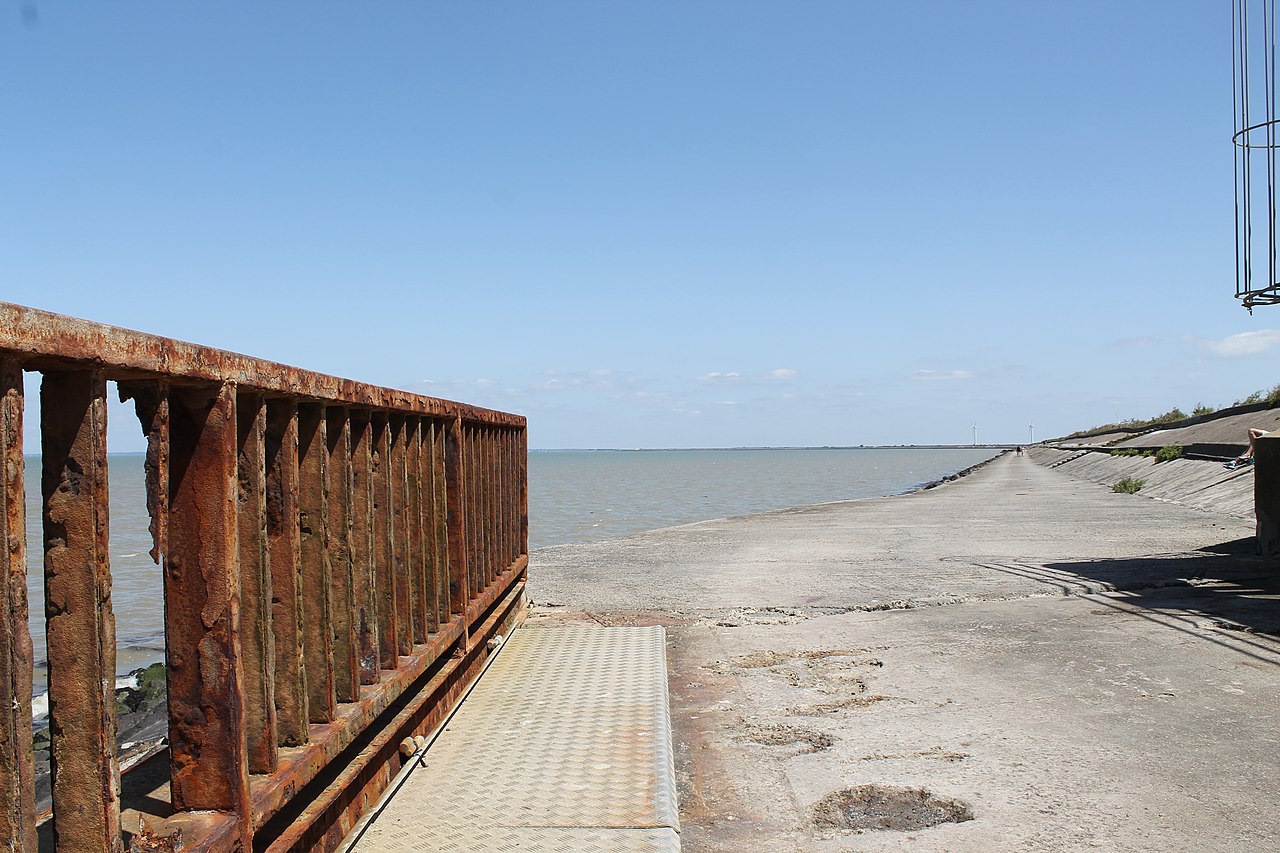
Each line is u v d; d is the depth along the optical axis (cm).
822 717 569
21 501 189
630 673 631
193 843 238
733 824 416
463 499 579
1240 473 2202
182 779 258
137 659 980
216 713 257
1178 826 397
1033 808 420
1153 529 1642
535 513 3716
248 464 285
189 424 257
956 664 689
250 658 286
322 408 339
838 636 806
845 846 389
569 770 440
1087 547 1400
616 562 1362
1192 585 1000
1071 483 3828
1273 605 873
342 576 368
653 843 360
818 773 473
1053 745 502
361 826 368
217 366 253
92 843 213
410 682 430
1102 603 917
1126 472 3559
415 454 480
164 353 227
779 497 4800
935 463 14125
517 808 395
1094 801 425
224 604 257
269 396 302
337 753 333
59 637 212
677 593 1048
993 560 1284
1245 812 409
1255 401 4281
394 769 429
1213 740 504
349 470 369
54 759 212
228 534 258
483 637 636
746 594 1034
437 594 518
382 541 421
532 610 945
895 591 1030
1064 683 626
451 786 422
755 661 723
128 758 546
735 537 1756
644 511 3775
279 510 311
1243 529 1576
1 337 174
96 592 212
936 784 452
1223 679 624
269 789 277
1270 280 912
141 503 5003
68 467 211
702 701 615
